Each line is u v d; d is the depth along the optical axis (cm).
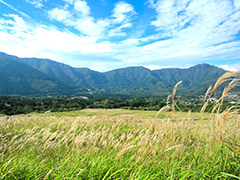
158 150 367
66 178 317
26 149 495
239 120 307
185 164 338
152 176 301
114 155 436
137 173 298
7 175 328
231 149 317
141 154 373
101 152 446
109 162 380
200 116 328
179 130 445
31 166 355
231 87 283
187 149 397
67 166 359
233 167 309
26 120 966
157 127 464
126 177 321
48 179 319
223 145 312
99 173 335
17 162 381
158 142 373
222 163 307
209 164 312
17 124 827
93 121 754
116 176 328
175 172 311
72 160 394
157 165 339
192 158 328
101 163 362
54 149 479
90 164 372
